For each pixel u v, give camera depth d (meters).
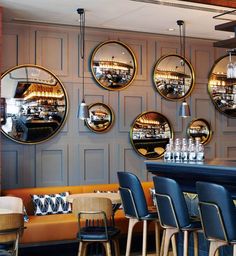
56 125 7.05
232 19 5.32
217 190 3.79
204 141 8.19
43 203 6.61
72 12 6.42
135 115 7.65
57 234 6.14
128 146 7.61
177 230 4.39
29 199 6.64
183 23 7.05
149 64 7.76
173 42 7.96
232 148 8.45
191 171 4.82
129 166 7.61
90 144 7.32
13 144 6.81
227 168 4.31
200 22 6.98
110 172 7.46
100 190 7.10
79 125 7.24
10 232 4.43
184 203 4.36
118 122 7.53
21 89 6.84
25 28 6.91
